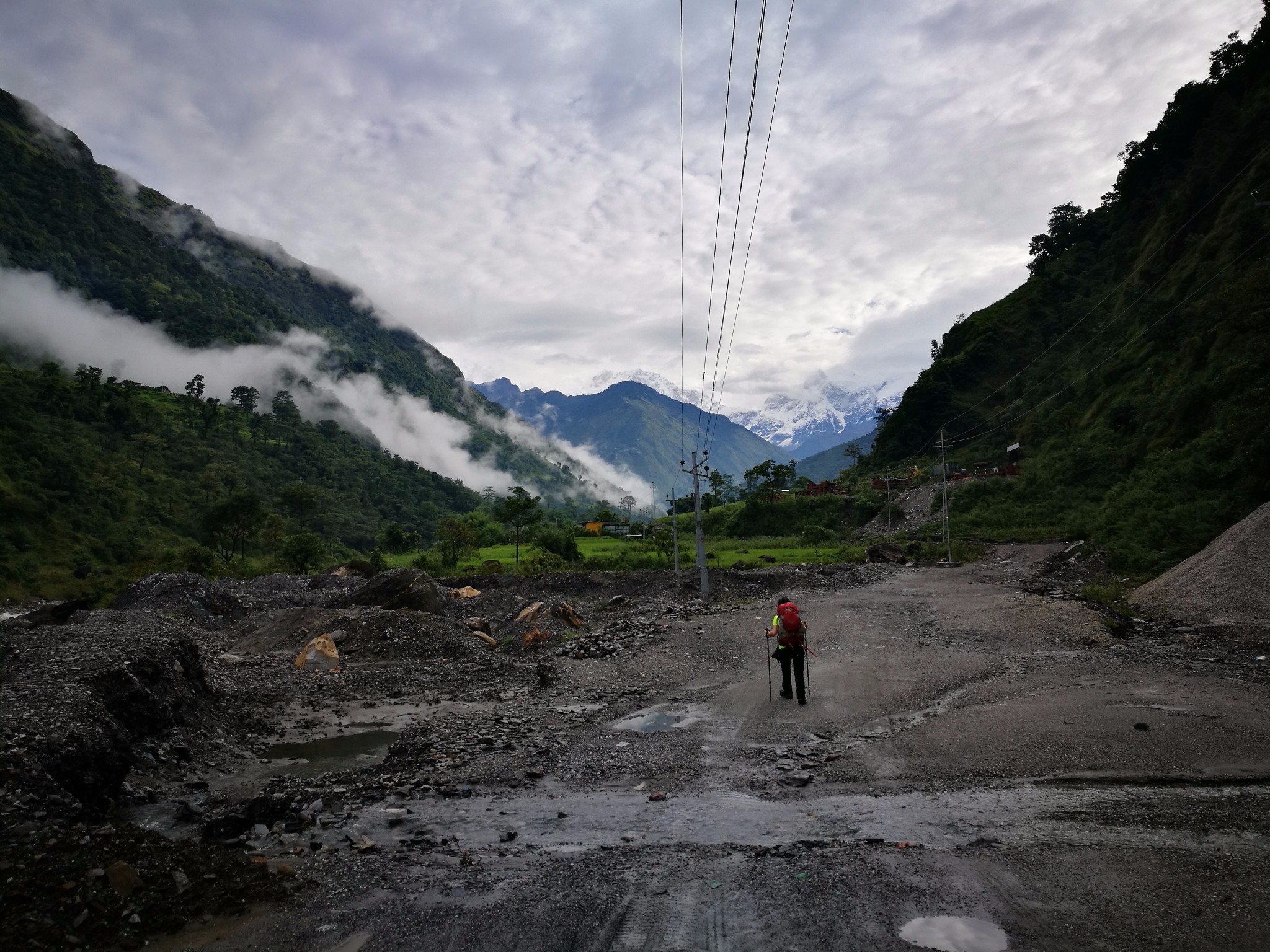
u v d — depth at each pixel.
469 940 5.27
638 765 9.71
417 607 30.50
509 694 16.97
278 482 186.88
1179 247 109.19
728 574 40.00
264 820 8.34
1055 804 7.35
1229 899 5.20
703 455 33.53
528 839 7.38
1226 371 61.38
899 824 7.11
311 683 18.75
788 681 12.91
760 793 8.34
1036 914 5.14
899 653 16.62
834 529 104.38
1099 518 57.91
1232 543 22.17
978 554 58.28
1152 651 15.73
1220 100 122.19
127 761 10.39
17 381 162.50
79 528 111.88
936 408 152.75
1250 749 8.62
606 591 40.84
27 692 10.84
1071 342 132.00
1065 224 173.38
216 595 32.56
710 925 5.29
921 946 4.82
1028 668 14.12
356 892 6.20
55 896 5.68
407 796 9.09
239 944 5.36
